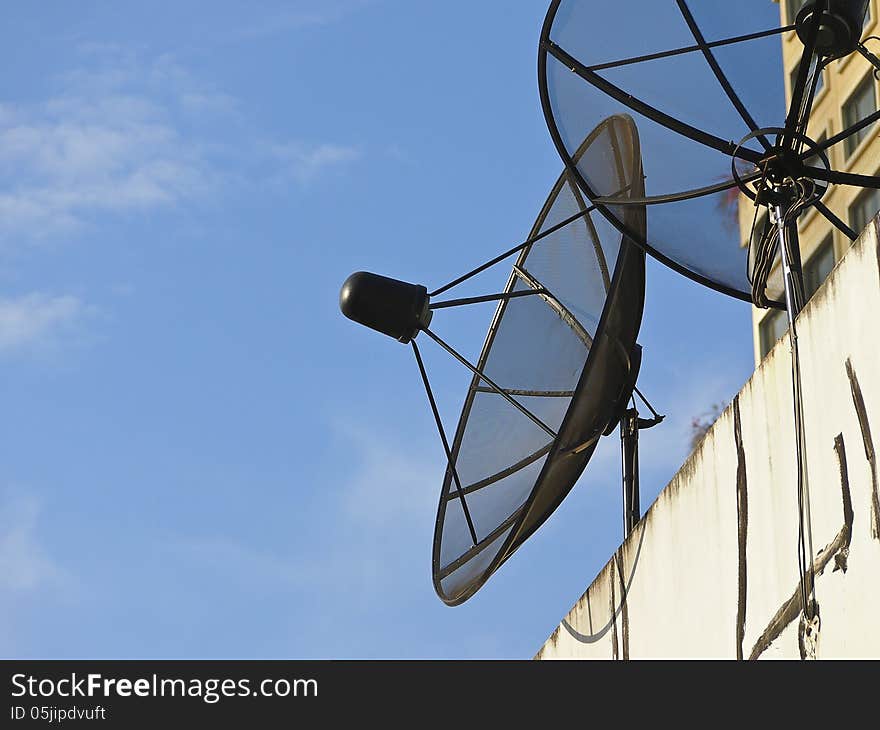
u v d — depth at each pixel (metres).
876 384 14.80
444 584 25.08
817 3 17.95
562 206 26.84
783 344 17.14
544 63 21.05
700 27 21.77
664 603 19.75
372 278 24.67
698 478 19.06
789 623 16.14
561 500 23.50
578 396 21.81
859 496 14.95
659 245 21.53
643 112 21.19
